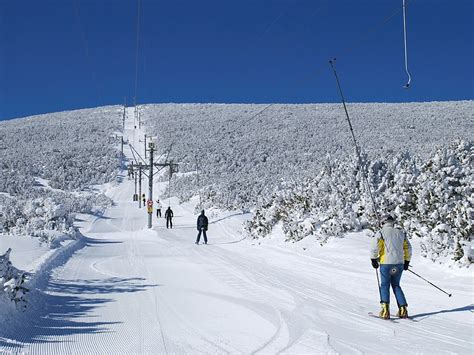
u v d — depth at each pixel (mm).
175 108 166875
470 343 5359
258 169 73375
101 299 8141
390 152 67312
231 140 97812
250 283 9789
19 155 87250
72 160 87875
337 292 8719
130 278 10641
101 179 81062
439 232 11062
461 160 14656
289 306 7477
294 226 17094
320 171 20031
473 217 10750
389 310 7043
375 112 135625
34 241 15578
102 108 182750
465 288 8633
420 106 150125
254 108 152750
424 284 9156
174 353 4949
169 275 11117
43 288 8867
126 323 6355
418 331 5926
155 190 71750
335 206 16062
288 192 20359
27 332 5727
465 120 119438
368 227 15078
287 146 90312
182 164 82062
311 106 153375
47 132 115375
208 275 11062
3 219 21609
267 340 5461
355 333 5809
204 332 5852
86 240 22484
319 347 5148
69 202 42812
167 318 6672
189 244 20703
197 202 50250
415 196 14008
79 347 5145
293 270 11648
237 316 6777
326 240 15000
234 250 17250
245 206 40000
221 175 69250
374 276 10320
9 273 7043
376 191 16000
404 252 6902
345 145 88625
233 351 5016
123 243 21547
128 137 118750
